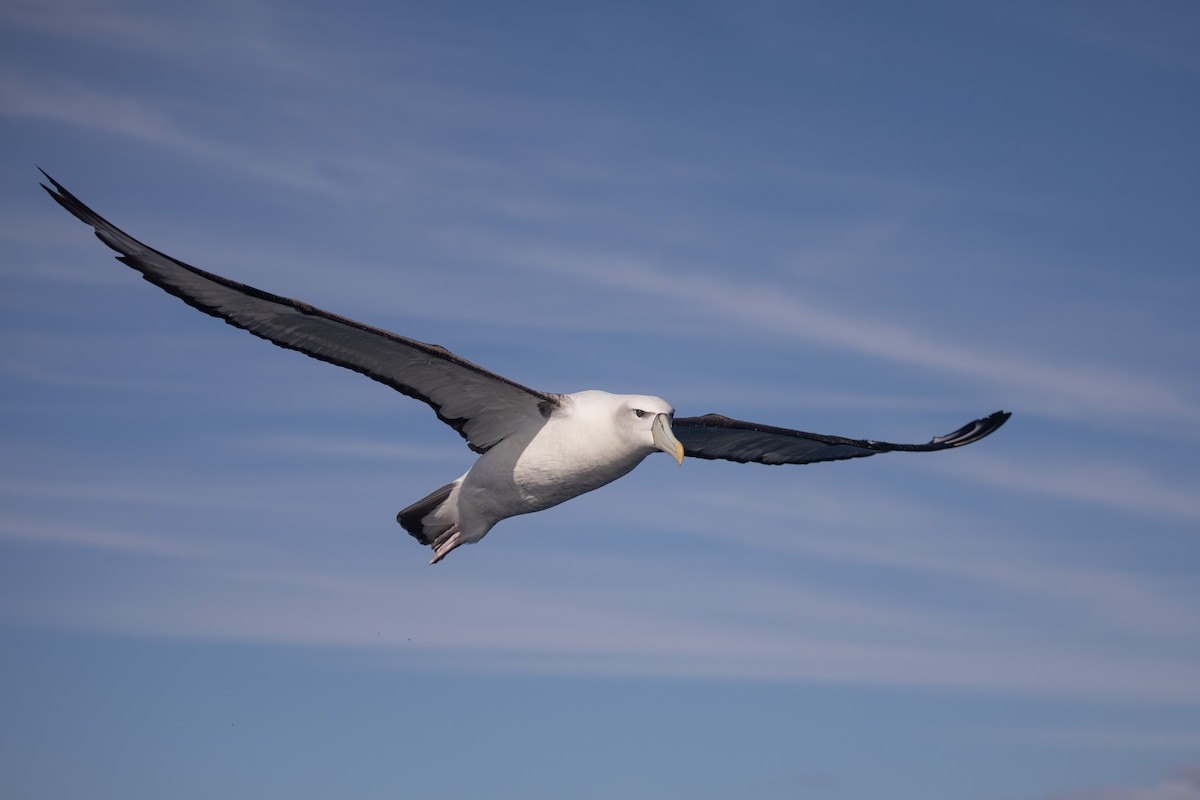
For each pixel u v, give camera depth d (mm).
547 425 10625
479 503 11023
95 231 8820
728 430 12812
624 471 10711
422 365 10352
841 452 13430
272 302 9391
